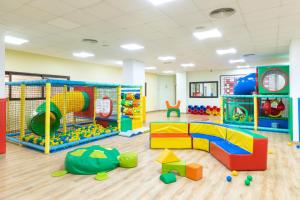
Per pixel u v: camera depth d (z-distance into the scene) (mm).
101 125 6371
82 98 6203
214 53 6961
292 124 5027
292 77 5059
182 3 3178
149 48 6176
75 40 5234
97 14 3584
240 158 3055
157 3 3184
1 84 4004
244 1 3104
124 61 8133
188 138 4273
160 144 4305
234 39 5211
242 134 3389
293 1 3107
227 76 11305
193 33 4703
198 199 2268
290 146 4512
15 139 4789
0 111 3967
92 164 2977
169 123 4582
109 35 4832
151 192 2430
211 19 3826
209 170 3098
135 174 2965
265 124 6434
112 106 6309
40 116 4664
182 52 6777
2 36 4137
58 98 5336
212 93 11750
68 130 5820
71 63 8023
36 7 3279
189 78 12438
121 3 3164
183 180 2760
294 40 5066
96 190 2484
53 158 3691
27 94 6047
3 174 2969
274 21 3932
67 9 3369
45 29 4355
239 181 2715
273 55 7340
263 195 2348
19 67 6387
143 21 3928
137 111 6723
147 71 12172
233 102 7152
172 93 14102
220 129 4125
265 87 6258
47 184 2646
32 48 6062
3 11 3418
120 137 5477
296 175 2906
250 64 9484
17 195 2363
